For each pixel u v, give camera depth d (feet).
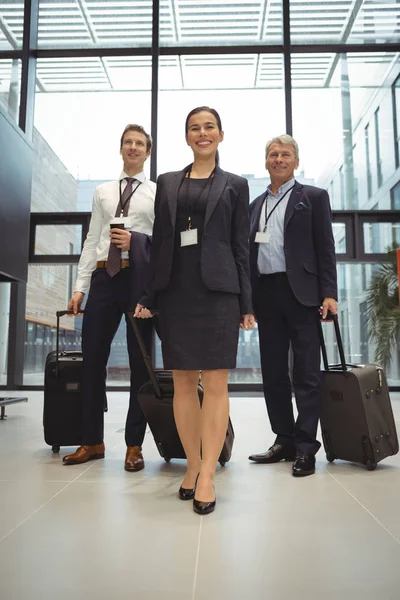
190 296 5.69
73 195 22.00
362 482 6.48
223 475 6.89
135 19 23.39
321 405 7.56
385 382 7.59
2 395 18.92
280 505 5.41
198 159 6.17
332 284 7.62
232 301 5.76
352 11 23.00
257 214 8.29
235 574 3.61
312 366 7.54
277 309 7.88
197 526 4.69
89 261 8.29
